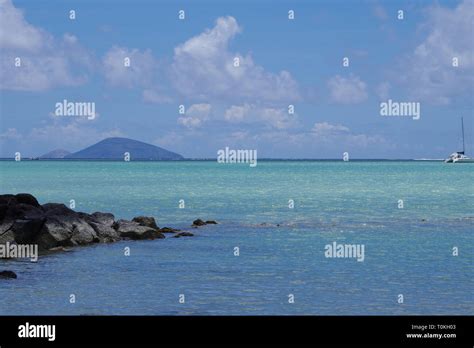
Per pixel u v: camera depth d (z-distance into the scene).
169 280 28.55
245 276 29.52
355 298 25.12
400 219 57.19
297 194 93.50
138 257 35.00
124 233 42.62
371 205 73.38
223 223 53.66
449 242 41.47
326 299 24.94
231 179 152.00
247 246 39.44
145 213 64.31
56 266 32.31
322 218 58.12
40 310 23.20
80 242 39.59
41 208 41.88
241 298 25.05
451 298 25.19
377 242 41.50
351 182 136.12
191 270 31.08
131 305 23.94
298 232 47.16
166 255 35.84
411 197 87.56
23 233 36.66
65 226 39.28
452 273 30.34
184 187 113.00
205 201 79.44
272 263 33.16
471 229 49.12
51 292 26.02
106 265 32.56
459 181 141.75
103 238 41.19
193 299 24.88
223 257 35.06
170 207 70.88
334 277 29.28
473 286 27.38
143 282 28.08
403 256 35.53
